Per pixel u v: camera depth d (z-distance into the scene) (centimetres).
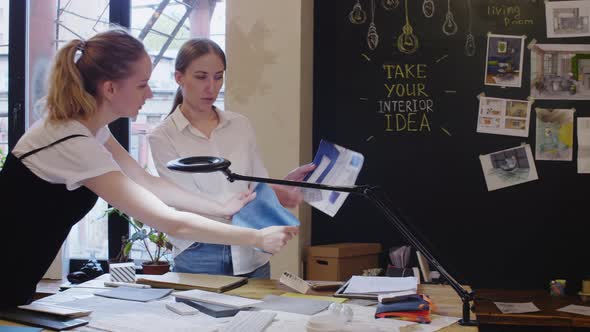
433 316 183
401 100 385
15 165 175
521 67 368
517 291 357
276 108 368
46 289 407
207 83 246
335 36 395
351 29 392
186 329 166
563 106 363
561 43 363
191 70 245
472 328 169
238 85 375
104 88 180
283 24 367
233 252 244
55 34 448
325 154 235
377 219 388
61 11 446
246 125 260
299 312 185
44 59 449
